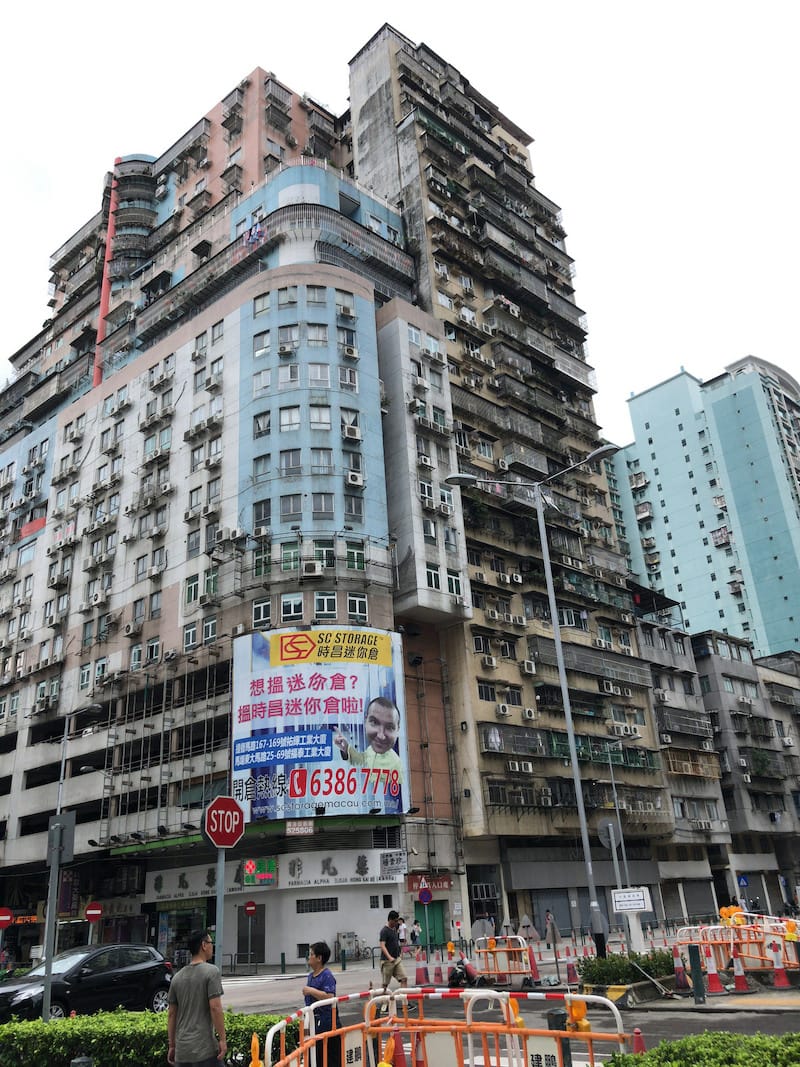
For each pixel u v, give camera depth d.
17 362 77.44
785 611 86.69
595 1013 15.23
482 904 43.19
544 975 20.62
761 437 93.44
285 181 54.12
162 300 56.78
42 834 49.19
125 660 48.12
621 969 16.47
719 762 63.56
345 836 37.22
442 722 45.31
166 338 54.09
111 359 61.75
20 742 54.22
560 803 46.75
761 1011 14.13
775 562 88.75
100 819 45.25
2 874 51.28
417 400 48.09
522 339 59.94
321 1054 9.09
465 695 45.16
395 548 44.50
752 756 64.69
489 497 51.94
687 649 66.44
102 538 53.53
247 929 37.78
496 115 75.00
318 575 39.88
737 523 92.62
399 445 46.38
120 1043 9.55
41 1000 16.33
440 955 31.06
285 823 36.03
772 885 66.44
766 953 17.98
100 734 47.75
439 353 51.09
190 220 65.19
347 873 36.53
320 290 46.50
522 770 45.34
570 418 62.28
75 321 71.19
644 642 61.62
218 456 46.06
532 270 64.44
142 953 18.58
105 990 17.38
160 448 50.94
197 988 7.54
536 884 45.19
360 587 40.91
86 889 46.91
